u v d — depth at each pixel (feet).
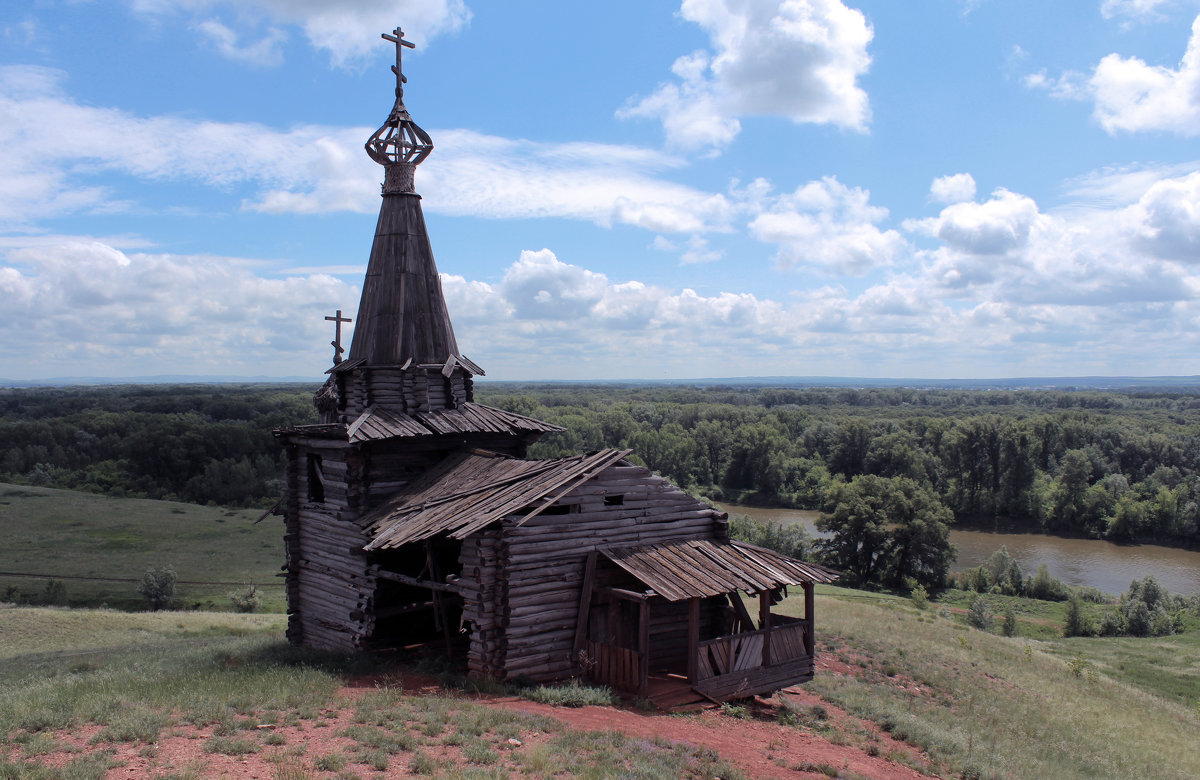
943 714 68.23
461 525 53.57
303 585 73.05
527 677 52.65
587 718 45.65
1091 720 79.15
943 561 238.07
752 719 52.54
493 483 60.44
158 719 37.70
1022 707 77.71
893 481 257.96
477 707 44.83
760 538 246.88
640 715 48.08
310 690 46.32
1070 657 132.16
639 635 55.88
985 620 168.55
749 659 56.90
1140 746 73.10
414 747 36.94
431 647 65.67
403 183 76.74
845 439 401.70
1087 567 263.49
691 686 53.93
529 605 53.21
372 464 68.03
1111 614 185.37
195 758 33.30
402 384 72.13
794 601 133.18
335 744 36.52
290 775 31.19
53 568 190.70
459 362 75.41
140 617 117.29
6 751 32.78
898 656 89.71
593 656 55.01
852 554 252.62
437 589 60.03
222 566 199.41
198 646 75.56
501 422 74.74
